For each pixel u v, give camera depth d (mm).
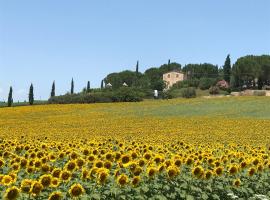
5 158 15578
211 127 42094
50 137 29828
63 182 11398
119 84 197375
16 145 18062
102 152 15836
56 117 59781
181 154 16156
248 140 30547
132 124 46656
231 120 50469
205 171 12508
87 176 11477
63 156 14977
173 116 58969
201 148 20906
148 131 37438
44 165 12531
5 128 41906
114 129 40125
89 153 15500
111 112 66500
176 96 112125
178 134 34500
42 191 10836
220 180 12992
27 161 12922
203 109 67500
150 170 11727
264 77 154375
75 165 12141
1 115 64562
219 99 83875
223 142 28609
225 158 14977
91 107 75688
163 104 77125
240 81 158125
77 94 100625
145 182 11852
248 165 14133
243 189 12758
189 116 58469
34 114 66000
